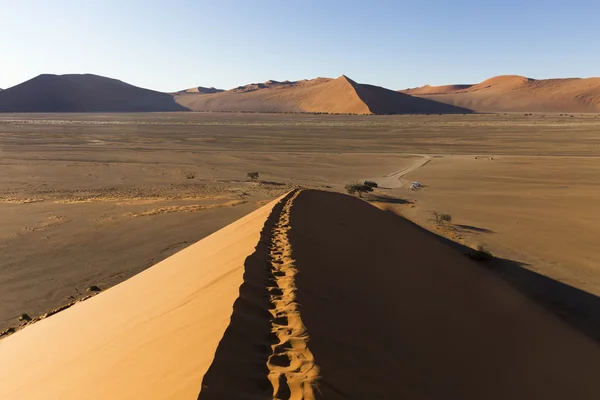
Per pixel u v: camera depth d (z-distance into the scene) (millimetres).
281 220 12000
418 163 57125
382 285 8578
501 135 92938
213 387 3451
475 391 5562
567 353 8805
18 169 48594
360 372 4457
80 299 14406
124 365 5070
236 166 54781
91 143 78438
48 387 5824
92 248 20078
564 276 16953
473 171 49812
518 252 20188
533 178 44188
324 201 18516
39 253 19312
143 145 76625
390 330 6309
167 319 6137
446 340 6902
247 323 4855
